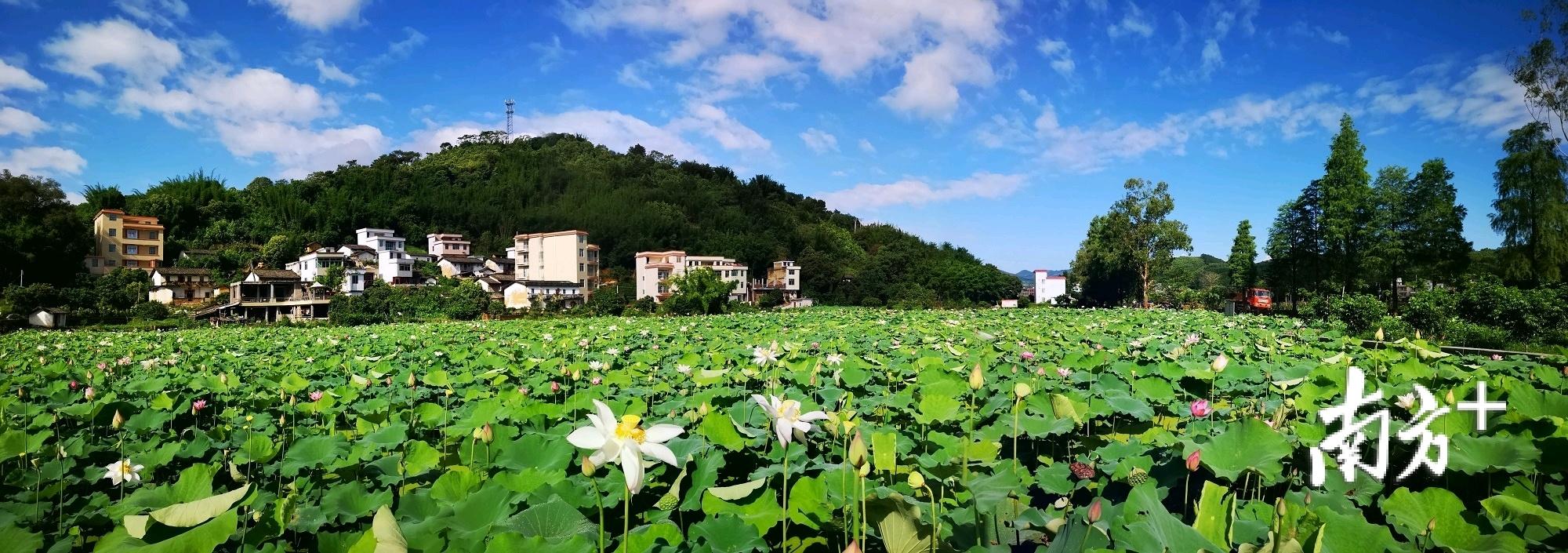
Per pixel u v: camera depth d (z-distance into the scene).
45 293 43.00
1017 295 81.75
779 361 8.52
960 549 3.01
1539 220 27.47
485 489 3.41
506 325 29.27
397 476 4.52
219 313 52.19
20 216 54.94
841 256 100.50
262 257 71.06
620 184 122.00
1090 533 2.73
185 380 9.23
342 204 84.56
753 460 4.66
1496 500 2.84
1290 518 2.88
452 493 3.74
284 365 12.33
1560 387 6.43
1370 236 37.81
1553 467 3.24
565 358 12.27
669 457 2.53
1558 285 25.77
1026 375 7.84
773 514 3.35
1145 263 55.59
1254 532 2.93
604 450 2.52
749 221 112.06
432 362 12.78
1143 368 7.46
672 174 136.00
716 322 26.53
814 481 3.52
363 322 44.34
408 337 20.66
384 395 8.48
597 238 91.88
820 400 6.85
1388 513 3.13
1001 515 3.50
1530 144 28.19
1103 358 8.26
